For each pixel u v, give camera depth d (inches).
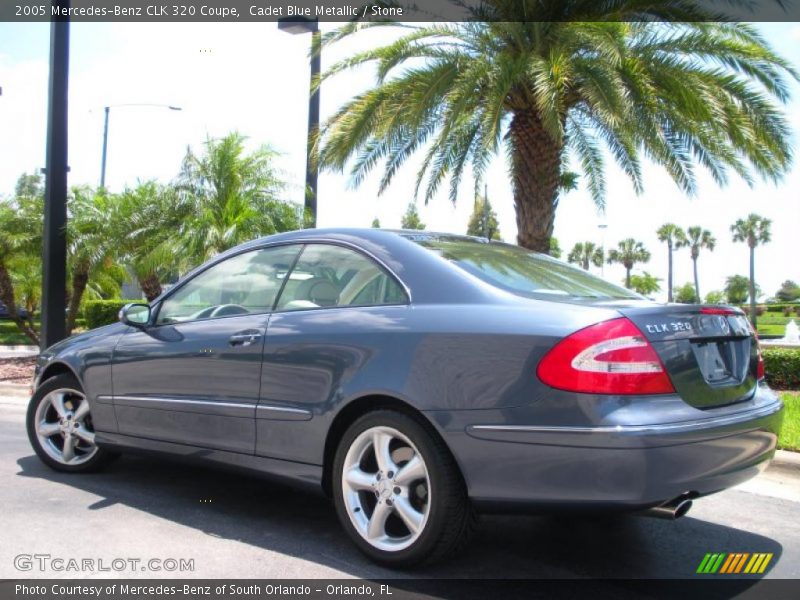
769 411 140.8
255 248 177.9
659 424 118.6
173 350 175.2
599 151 506.3
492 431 125.4
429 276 145.7
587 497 119.6
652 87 376.8
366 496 145.8
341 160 429.1
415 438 133.9
